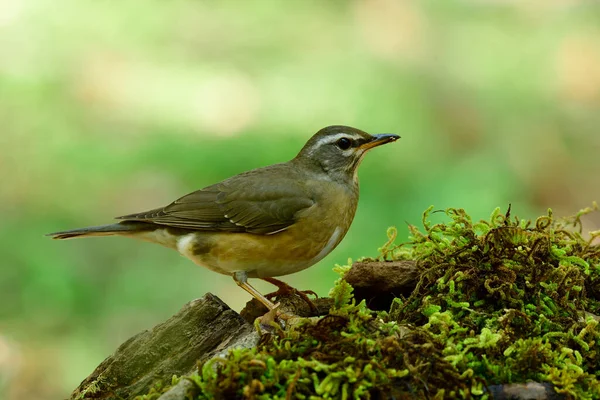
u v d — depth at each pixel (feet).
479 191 48.26
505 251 20.81
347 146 27.89
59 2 68.44
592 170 53.26
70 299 45.09
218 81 60.18
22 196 51.06
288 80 60.54
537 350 17.58
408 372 16.66
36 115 57.67
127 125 56.54
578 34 64.85
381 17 69.10
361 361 16.70
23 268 46.19
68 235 27.40
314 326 17.95
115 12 68.28
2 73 60.75
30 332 43.21
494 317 19.36
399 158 51.37
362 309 19.57
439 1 69.56
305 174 27.71
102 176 52.54
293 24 68.74
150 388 19.72
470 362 17.44
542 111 57.52
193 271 47.03
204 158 52.75
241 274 26.53
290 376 16.58
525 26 66.54
